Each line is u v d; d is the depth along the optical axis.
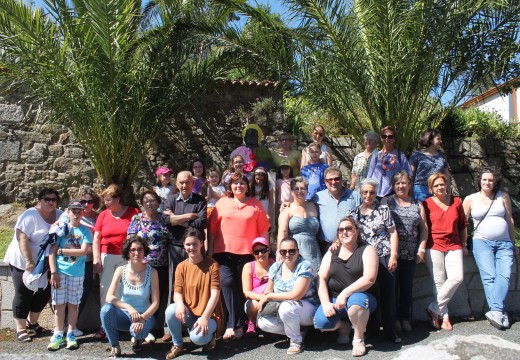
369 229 4.84
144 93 8.27
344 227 4.59
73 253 4.96
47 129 9.52
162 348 4.84
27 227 5.10
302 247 4.96
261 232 5.18
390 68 7.39
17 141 9.40
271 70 8.34
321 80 7.84
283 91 9.75
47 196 5.23
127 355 4.66
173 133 9.75
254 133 7.46
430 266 5.15
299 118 10.08
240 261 5.06
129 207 5.39
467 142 9.40
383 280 4.73
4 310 5.51
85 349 4.84
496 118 10.45
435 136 5.96
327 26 7.16
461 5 6.98
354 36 7.26
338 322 4.56
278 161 7.11
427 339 4.75
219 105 9.90
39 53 7.25
